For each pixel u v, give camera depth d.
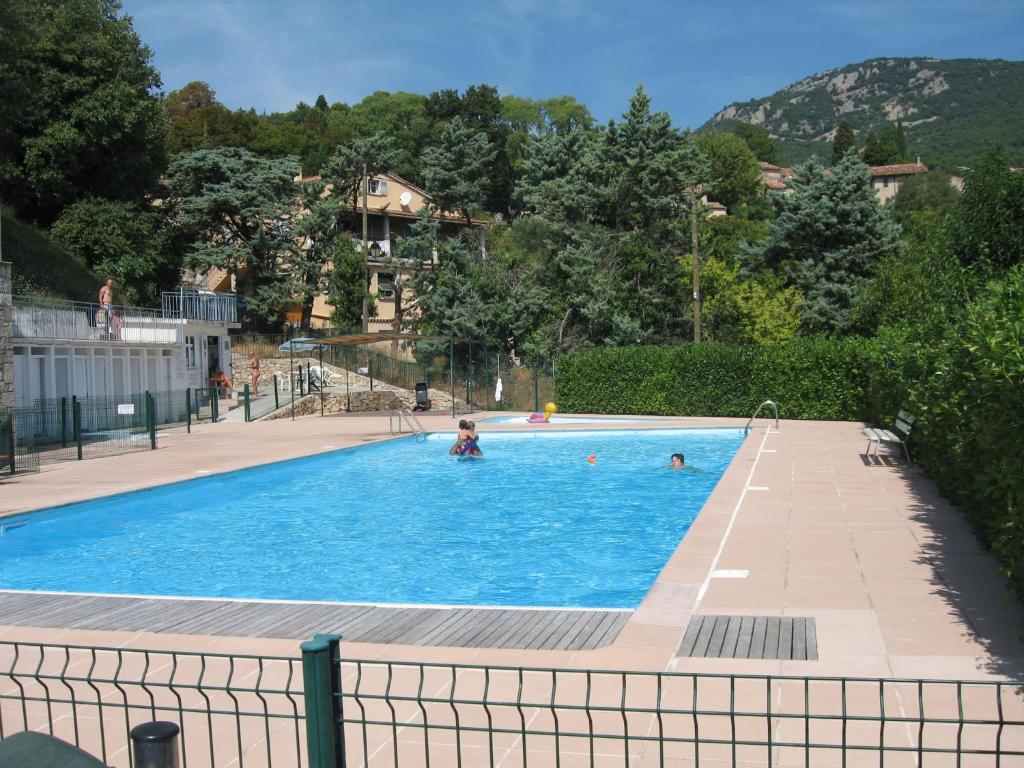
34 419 24.03
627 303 42.50
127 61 42.81
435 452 24.61
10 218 37.41
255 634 7.54
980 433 8.49
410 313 50.09
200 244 45.69
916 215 58.94
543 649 6.82
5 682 6.43
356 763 4.93
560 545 13.09
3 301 20.88
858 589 8.30
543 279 44.66
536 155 50.50
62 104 39.84
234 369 42.47
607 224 45.91
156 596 9.06
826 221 42.69
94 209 40.97
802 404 30.62
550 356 41.88
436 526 14.66
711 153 83.44
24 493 15.95
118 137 40.31
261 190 46.28
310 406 35.62
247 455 21.70
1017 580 6.90
